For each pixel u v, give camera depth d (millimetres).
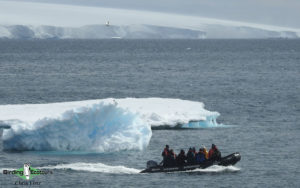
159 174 80188
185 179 77875
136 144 93812
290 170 83250
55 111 115500
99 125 93688
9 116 110188
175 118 113688
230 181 77250
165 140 102750
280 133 112875
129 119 96625
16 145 93750
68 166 83188
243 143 102500
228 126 119875
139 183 75688
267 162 88188
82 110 92312
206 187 74375
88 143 93062
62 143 93188
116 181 76250
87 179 76938
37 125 93125
